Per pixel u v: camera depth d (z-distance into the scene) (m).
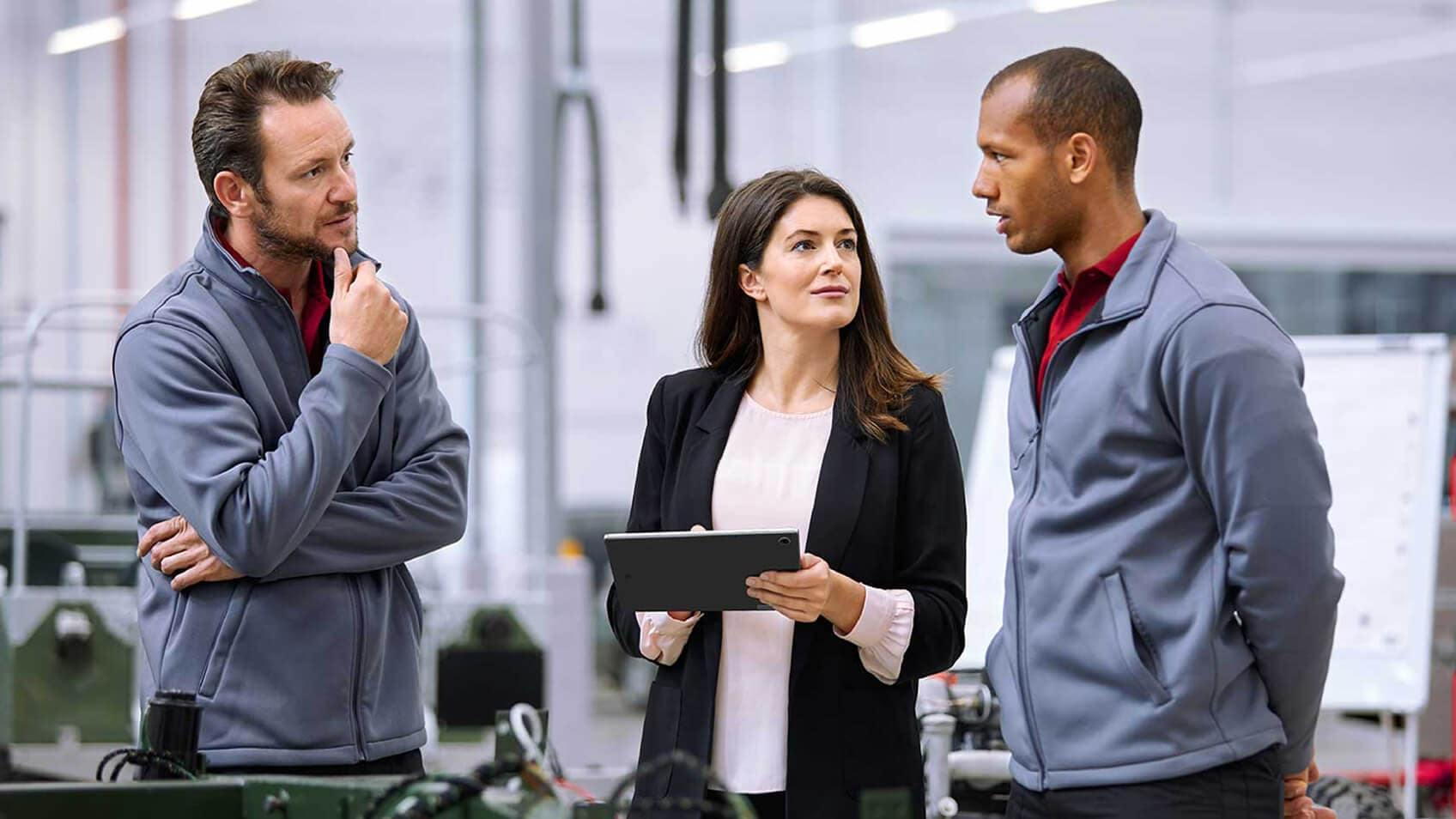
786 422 3.82
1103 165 3.64
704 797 3.65
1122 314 3.54
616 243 19.58
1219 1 18.92
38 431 17.09
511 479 14.48
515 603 8.26
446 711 8.07
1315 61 18.98
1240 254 14.20
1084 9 18.91
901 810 2.88
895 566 3.77
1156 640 3.50
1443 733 7.74
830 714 3.65
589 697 9.98
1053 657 3.60
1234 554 3.42
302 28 18.52
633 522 3.91
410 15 18.80
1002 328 13.29
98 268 17.80
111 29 16.91
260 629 3.69
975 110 19.05
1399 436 6.02
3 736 7.29
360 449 3.90
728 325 3.93
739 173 18.91
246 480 3.57
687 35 7.62
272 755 3.65
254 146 3.69
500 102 19.02
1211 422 3.39
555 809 2.79
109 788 3.09
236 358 3.74
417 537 3.84
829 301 3.71
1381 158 19.08
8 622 7.29
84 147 17.78
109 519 9.63
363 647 3.79
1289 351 3.44
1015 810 3.74
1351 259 14.27
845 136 18.77
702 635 3.74
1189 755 3.46
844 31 18.39
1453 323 14.37
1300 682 3.50
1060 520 3.61
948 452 3.79
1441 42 19.03
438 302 19.03
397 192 18.89
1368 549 6.01
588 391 19.56
